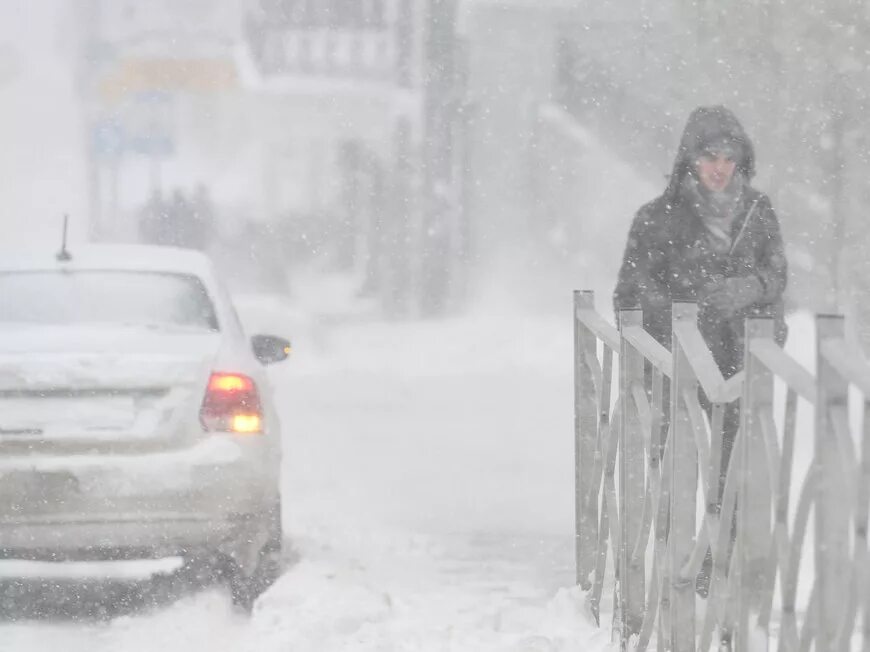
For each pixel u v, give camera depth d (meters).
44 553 22.36
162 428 22.28
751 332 14.05
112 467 21.97
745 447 14.16
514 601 22.67
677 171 21.80
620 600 18.97
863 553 11.87
